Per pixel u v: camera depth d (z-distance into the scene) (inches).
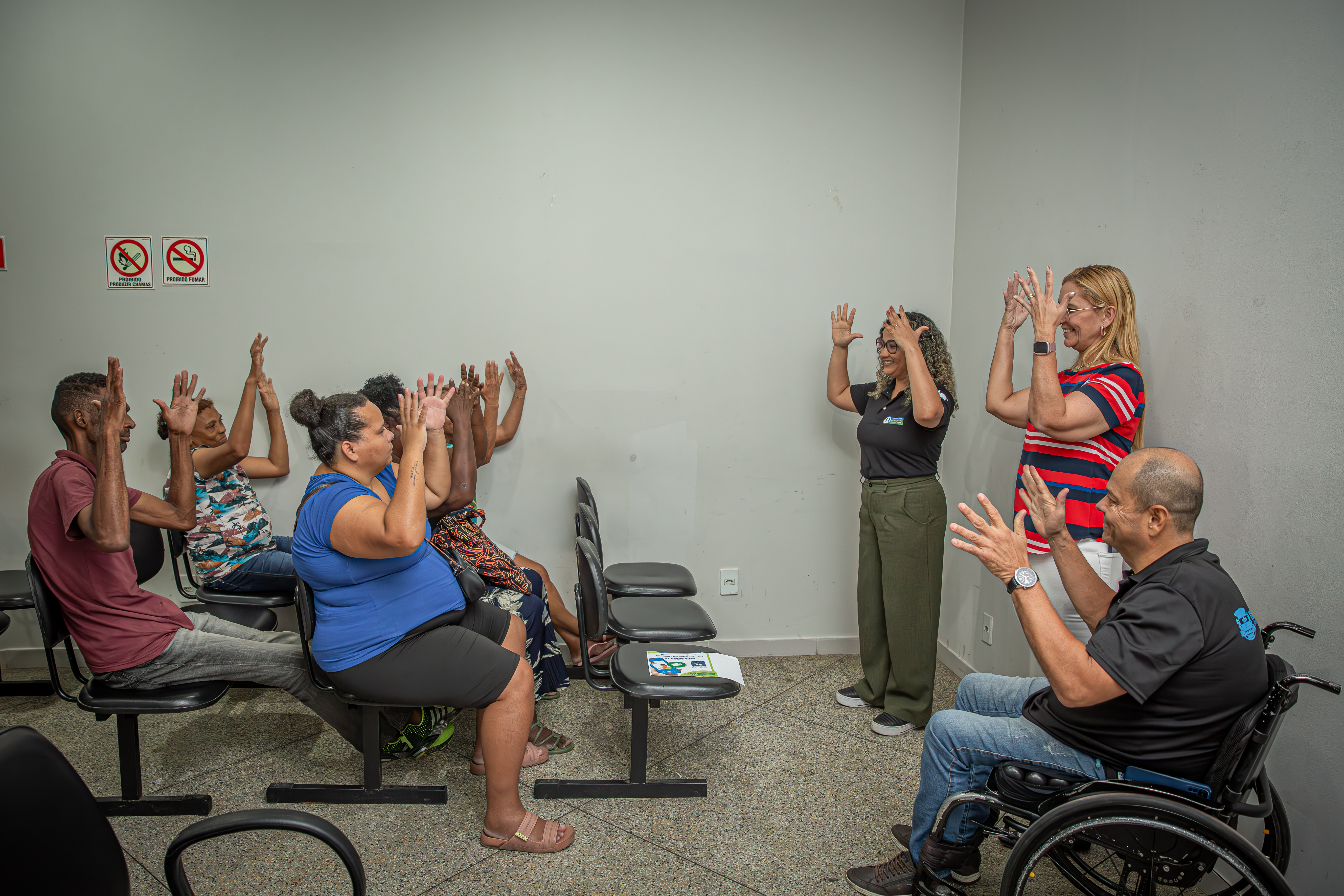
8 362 123.7
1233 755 57.3
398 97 123.8
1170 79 85.4
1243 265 75.5
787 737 109.8
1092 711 63.4
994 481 121.5
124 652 84.5
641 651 96.3
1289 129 70.1
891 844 85.4
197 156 122.0
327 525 78.4
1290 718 70.8
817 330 134.6
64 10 118.6
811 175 131.9
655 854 83.2
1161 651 57.1
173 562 118.0
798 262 133.0
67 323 123.8
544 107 126.3
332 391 127.4
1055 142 106.8
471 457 104.9
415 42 123.2
